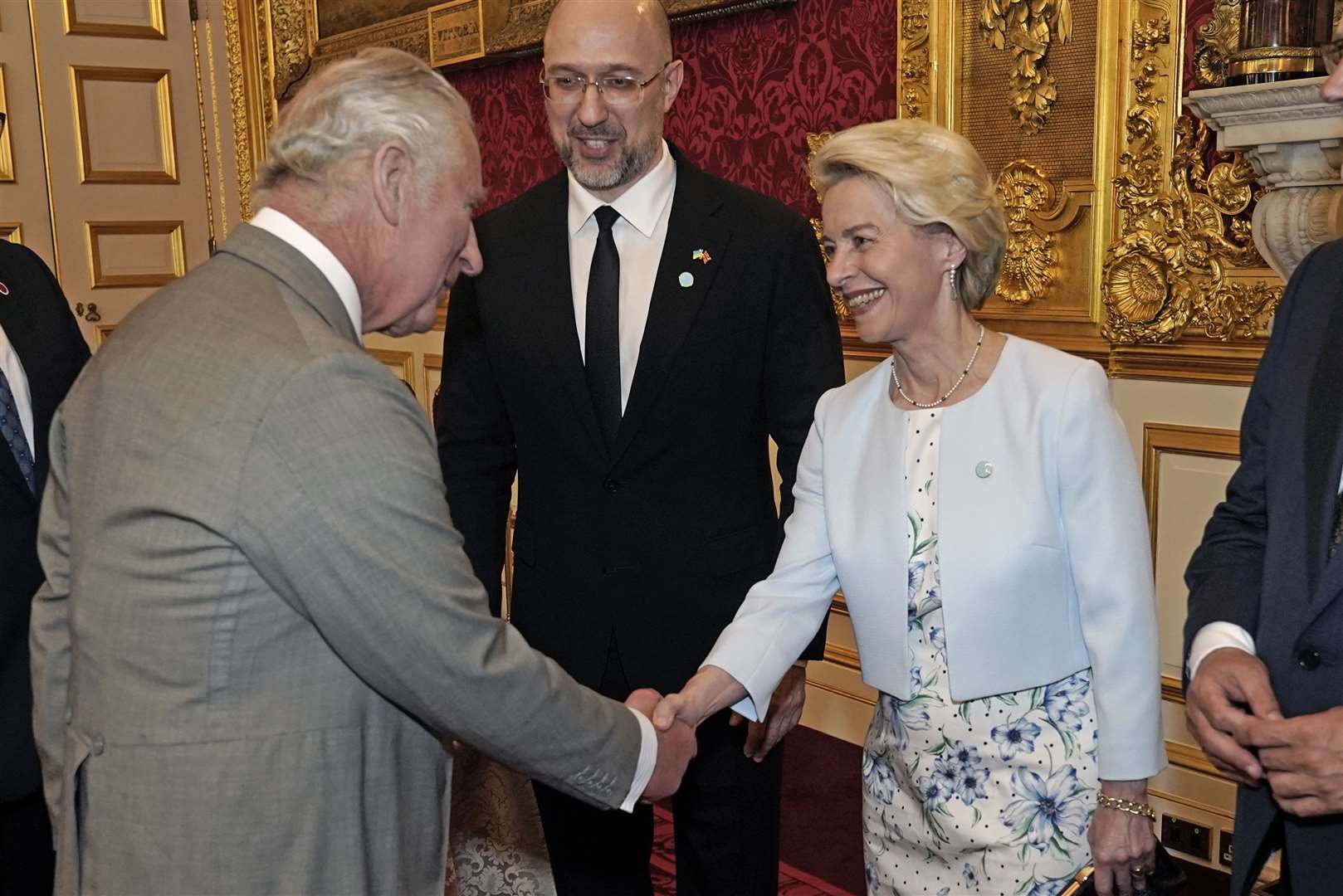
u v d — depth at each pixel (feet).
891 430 5.57
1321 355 4.99
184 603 4.10
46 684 4.79
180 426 4.12
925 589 5.41
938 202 5.14
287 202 4.57
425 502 4.23
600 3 6.86
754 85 12.51
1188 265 9.42
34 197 18.26
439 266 4.79
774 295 7.02
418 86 4.65
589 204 7.20
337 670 4.30
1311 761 4.35
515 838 7.35
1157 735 5.10
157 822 4.15
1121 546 5.09
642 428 6.95
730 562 7.04
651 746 5.16
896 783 5.70
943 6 10.73
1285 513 4.88
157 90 19.24
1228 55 8.77
